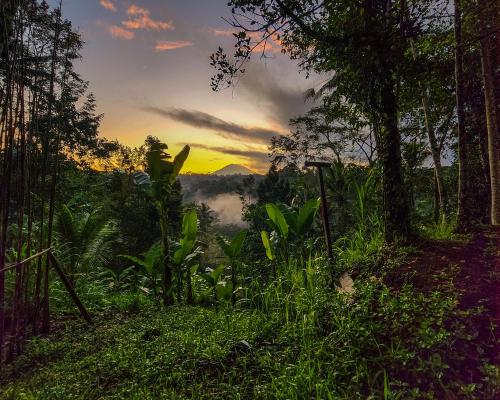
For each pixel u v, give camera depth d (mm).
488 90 8148
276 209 8297
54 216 9359
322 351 4504
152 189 8820
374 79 6391
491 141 8109
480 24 7695
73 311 8164
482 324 4254
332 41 6246
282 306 6371
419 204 15141
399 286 5496
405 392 3607
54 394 4082
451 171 13938
